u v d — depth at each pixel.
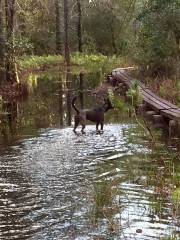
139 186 8.68
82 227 7.02
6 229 7.02
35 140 12.49
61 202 8.01
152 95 16.58
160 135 12.52
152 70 21.33
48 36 48.38
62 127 14.17
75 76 31.38
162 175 9.25
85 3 50.12
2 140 12.68
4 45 23.64
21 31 34.97
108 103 13.51
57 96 21.50
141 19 20.89
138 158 10.48
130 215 7.38
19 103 19.77
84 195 8.30
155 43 20.56
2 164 10.25
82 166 9.99
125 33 39.94
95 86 24.81
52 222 7.23
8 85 23.09
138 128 13.52
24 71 34.88
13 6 24.11
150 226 6.99
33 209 7.75
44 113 16.97
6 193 8.48
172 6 19.62
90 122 14.84
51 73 34.78
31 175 9.45
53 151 11.23
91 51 49.34
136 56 22.88
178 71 19.69
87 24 50.34
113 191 8.43
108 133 13.05
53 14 47.09
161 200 7.96
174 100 15.76
